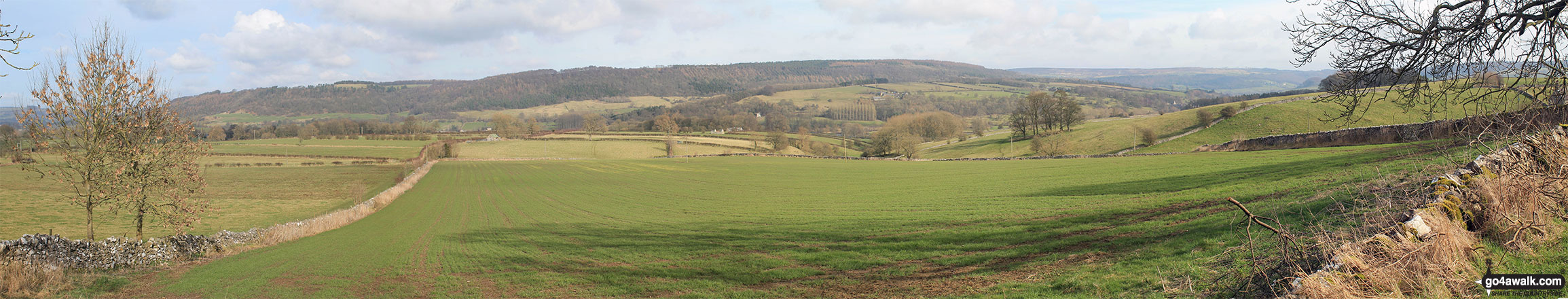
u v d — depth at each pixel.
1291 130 77.06
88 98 19.86
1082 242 15.64
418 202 50.06
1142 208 20.73
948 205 28.44
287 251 24.72
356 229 34.09
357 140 121.38
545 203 46.53
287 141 119.19
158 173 21.41
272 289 16.98
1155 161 40.97
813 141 119.81
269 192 62.94
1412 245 6.82
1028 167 48.03
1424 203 8.53
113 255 18.84
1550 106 8.81
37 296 14.13
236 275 19.02
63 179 20.02
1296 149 37.91
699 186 52.66
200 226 40.81
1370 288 6.45
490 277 18.41
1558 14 9.45
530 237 28.14
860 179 50.47
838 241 20.77
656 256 20.39
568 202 46.25
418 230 33.12
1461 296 6.25
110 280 17.02
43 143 19.52
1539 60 9.65
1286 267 7.53
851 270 15.67
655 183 57.59
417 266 20.91
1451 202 8.16
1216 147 47.22
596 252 22.22
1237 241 11.77
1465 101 10.64
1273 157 33.41
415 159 98.19
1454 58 10.69
